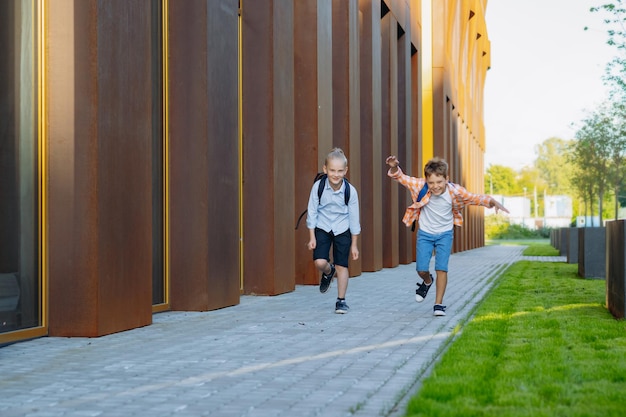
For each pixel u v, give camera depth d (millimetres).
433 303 10164
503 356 5684
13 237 6617
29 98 6812
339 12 15391
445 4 30859
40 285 6961
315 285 13414
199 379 5043
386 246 19953
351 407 4168
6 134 6523
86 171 6941
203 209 9094
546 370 5078
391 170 8664
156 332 7344
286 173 11906
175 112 9148
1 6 6457
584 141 43250
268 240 11289
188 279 9148
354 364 5566
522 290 12148
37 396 4551
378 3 18250
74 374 5227
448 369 5066
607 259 9375
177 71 9148
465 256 29469
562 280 14500
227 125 9695
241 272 11352
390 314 8844
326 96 14008
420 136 25000
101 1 6996
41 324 6984
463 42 40125
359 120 16344
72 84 6953
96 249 6945
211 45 9195
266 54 11289
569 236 21688
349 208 8914
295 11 13461
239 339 6859
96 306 6945
